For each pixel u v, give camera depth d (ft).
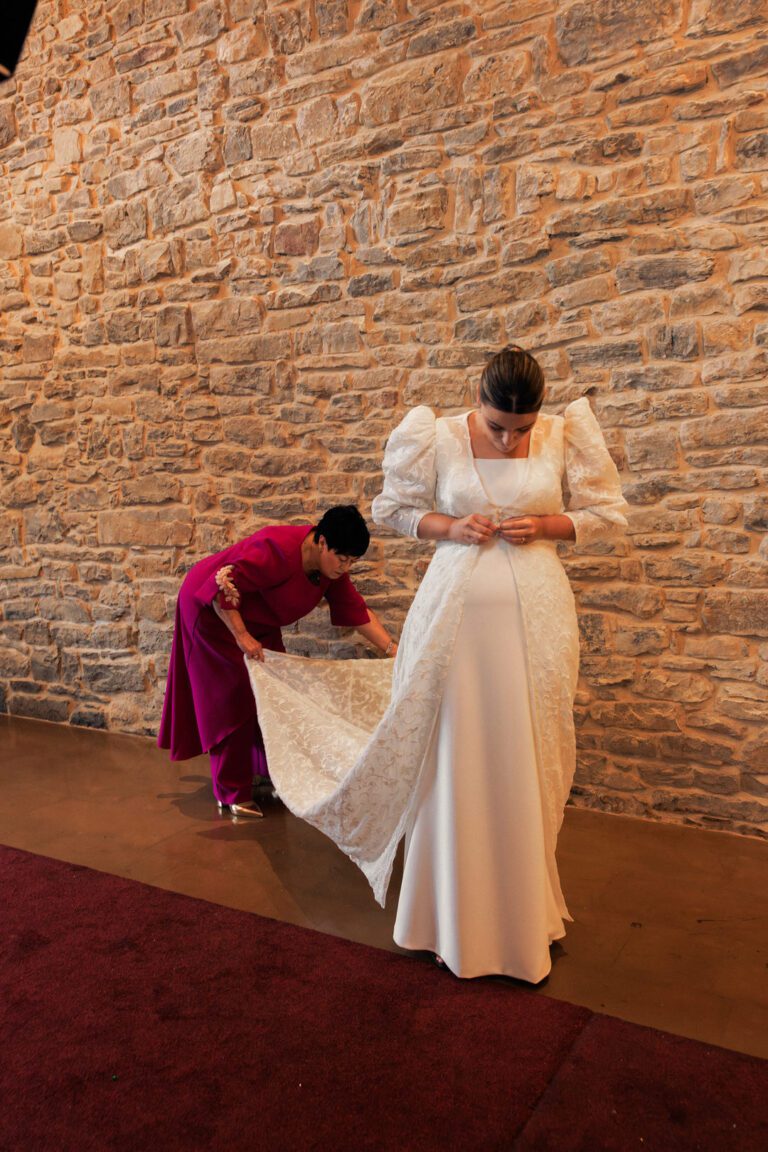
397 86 10.95
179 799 11.21
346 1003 6.50
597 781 10.41
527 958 6.67
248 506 12.79
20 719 15.46
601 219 9.84
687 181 9.39
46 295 14.35
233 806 10.56
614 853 9.21
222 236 12.57
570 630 6.82
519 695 6.63
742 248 9.16
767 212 9.00
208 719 10.37
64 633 14.89
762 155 9.00
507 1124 5.22
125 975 6.95
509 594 6.68
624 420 9.89
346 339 11.69
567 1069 5.70
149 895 8.41
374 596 11.76
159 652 13.92
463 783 6.64
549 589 6.77
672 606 9.79
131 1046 6.03
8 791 11.57
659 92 9.43
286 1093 5.53
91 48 13.44
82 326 14.02
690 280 9.45
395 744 6.87
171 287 13.09
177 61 12.67
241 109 12.18
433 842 6.89
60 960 7.19
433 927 7.03
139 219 13.26
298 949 7.34
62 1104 5.47
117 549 14.12
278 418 12.38
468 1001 6.51
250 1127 5.24
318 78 11.53
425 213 10.90
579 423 7.14
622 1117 5.25
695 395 9.50
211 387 12.89
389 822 7.20
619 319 9.84
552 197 10.12
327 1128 5.22
